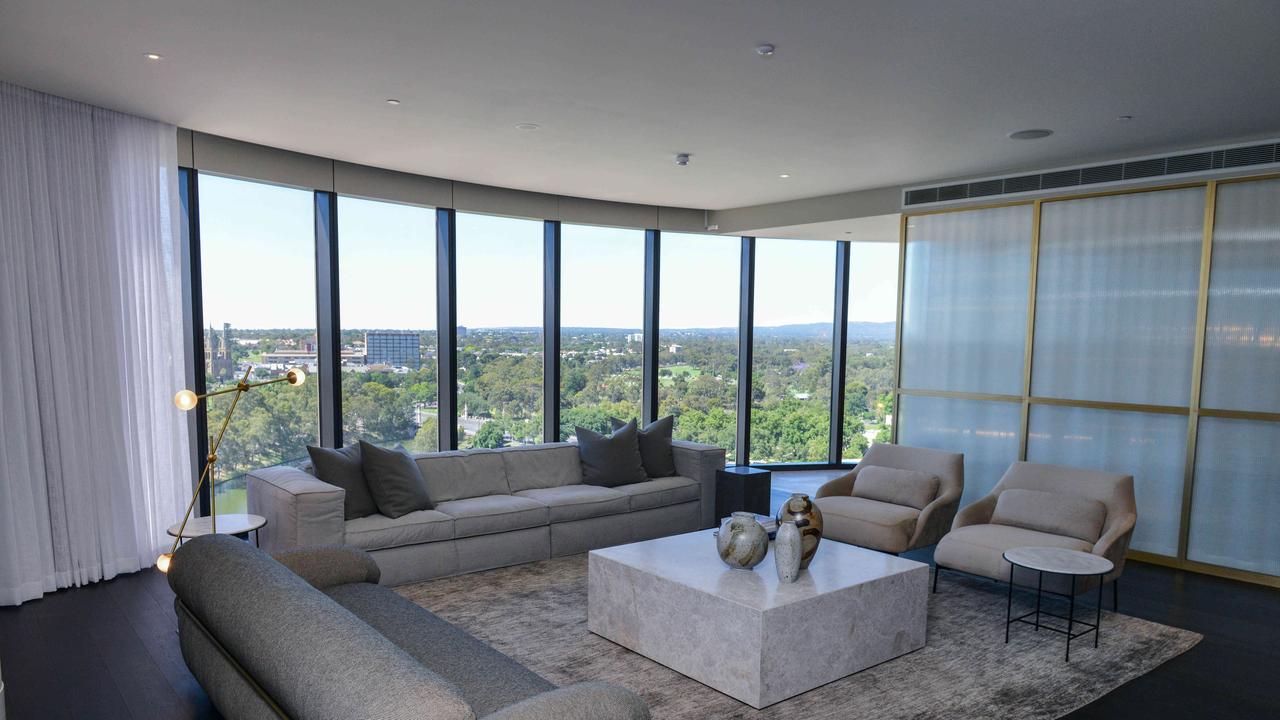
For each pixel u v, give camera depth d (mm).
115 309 4656
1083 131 4867
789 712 3195
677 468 6348
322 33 3357
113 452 4668
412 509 4867
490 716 1863
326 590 3342
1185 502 5398
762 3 2990
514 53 3586
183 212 5238
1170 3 2924
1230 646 3992
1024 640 4016
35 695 3229
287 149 5598
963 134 4965
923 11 3037
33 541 4293
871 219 7062
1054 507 4652
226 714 2545
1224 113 4434
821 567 3842
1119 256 5652
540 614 4277
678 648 3559
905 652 3816
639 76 3895
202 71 3867
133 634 3855
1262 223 5070
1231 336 5215
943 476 5422
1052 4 2949
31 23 3252
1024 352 6129
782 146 5324
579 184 6727
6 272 4160
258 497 4719
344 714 1737
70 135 4438
